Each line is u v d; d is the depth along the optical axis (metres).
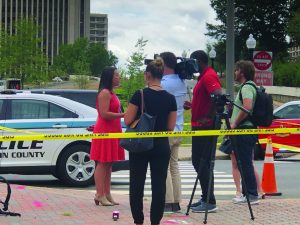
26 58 77.56
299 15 86.19
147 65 8.09
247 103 10.16
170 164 9.84
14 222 9.02
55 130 13.50
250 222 9.19
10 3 193.50
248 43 27.30
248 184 10.72
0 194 11.60
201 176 9.79
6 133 13.34
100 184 10.55
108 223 8.99
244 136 10.43
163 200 7.99
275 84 78.31
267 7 101.50
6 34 78.31
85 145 13.77
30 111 13.68
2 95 13.71
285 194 13.20
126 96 47.50
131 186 7.98
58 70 88.56
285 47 103.06
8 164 13.33
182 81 9.83
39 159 13.48
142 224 8.09
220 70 101.62
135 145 7.72
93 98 16.52
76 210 10.11
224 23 101.69
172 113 8.09
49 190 12.53
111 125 10.40
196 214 9.79
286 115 21.19
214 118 9.61
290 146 21.23
